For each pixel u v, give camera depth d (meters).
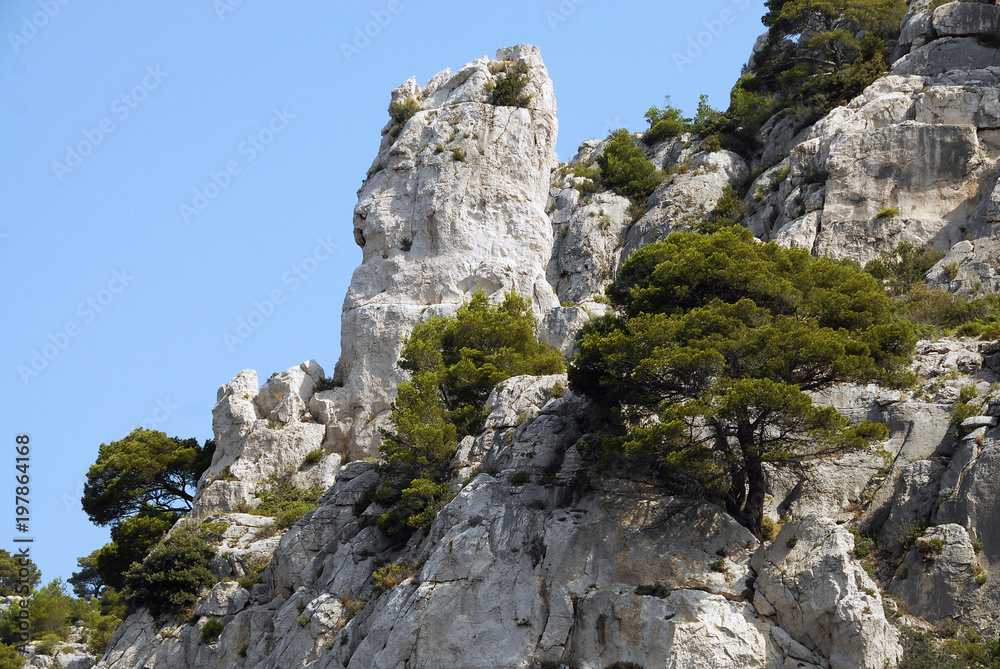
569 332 61.88
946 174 62.69
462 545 40.28
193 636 51.62
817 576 35.72
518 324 56.78
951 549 37.16
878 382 39.31
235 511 61.06
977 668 33.94
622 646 36.09
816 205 65.06
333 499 52.03
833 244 62.44
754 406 36.88
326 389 67.38
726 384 37.44
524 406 46.06
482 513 41.22
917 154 63.41
